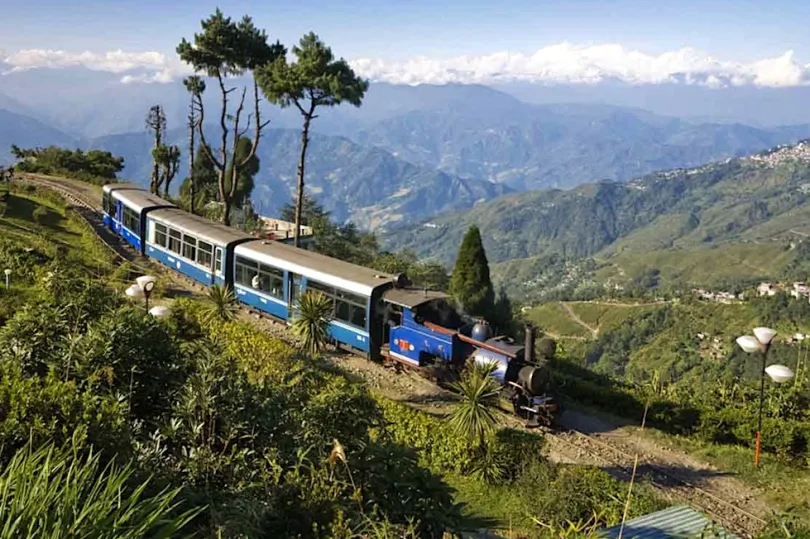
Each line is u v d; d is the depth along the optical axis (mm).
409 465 8891
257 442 9469
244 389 10078
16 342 10359
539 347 18281
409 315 20141
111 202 37031
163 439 9008
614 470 15797
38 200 41562
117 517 4055
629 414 19656
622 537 10227
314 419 9711
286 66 30859
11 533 3680
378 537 7277
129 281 27047
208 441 9117
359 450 9320
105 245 32938
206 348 11789
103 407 7520
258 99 36188
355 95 30531
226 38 33188
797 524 8781
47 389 7305
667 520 10984
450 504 8828
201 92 39156
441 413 18109
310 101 31672
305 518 7793
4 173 45375
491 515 13406
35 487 3982
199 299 26250
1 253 25453
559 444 17047
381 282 21297
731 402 19641
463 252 30750
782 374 15094
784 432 16891
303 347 19078
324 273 22469
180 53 34031
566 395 21062
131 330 10922
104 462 7098
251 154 37219
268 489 8062
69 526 3850
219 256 26453
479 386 15359
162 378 10664
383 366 21188
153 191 46688
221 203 47781
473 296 30297
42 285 20766
